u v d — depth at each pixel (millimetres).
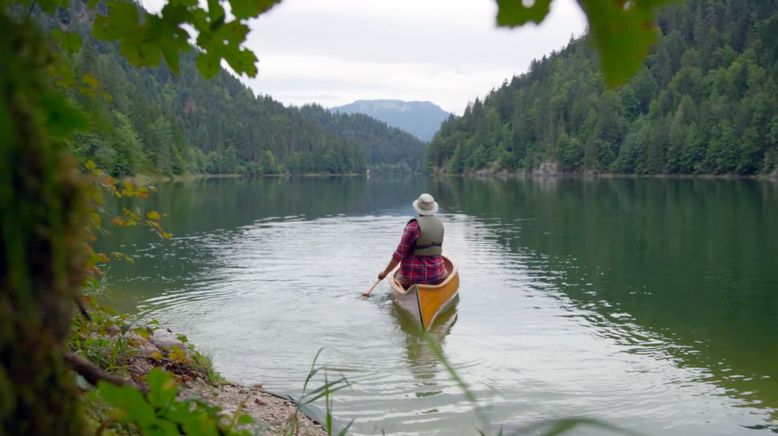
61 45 1745
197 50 1734
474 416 4863
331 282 10281
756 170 77500
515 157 124062
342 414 4852
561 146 110625
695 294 9570
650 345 6926
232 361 6215
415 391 5414
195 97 169375
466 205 29469
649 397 5359
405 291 8469
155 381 1094
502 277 10922
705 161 84250
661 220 20969
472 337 7215
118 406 1094
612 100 114875
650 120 107250
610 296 9406
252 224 20188
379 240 15891
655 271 11531
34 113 729
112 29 1693
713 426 4781
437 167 152875
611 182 66000
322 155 159250
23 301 720
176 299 8953
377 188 55812
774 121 74438
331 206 29734
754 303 8930
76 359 1207
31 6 1487
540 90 140750
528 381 5719
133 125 56531
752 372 6031
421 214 9188
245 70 1756
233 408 4215
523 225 19781
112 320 3977
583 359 6414
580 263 12391
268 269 11461
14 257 695
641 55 633
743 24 131875
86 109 870
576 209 26344
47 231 740
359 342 6973
